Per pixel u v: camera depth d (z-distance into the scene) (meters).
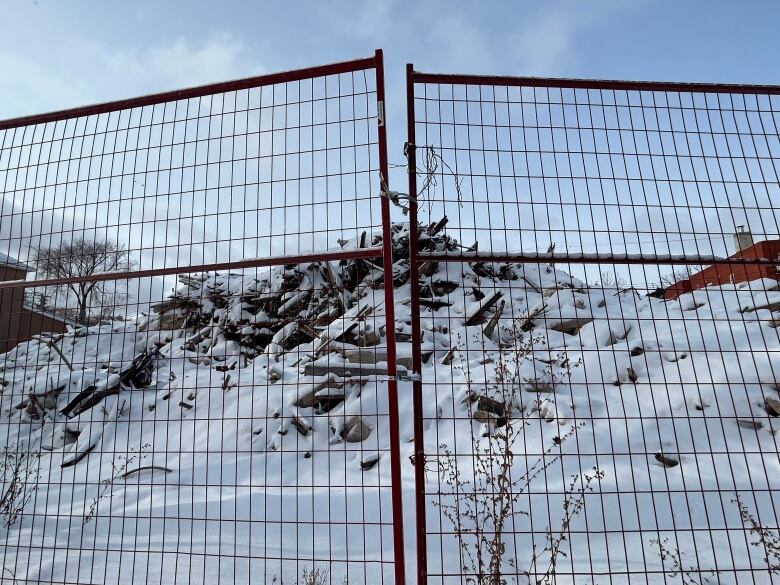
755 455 5.07
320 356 7.69
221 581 3.24
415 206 2.88
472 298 10.20
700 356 6.80
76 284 3.83
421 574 2.52
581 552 3.46
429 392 6.64
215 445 6.63
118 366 9.70
